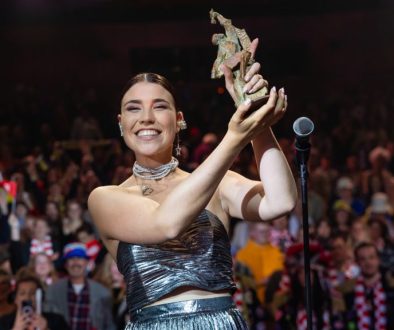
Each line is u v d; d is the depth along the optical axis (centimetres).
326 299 1068
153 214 434
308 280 461
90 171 1567
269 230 1188
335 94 2403
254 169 1592
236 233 1273
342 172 1859
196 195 424
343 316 1076
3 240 1143
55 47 2542
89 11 2547
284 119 2280
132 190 466
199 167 427
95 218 462
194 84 2466
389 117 2259
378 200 1476
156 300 447
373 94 2431
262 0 2533
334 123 2297
